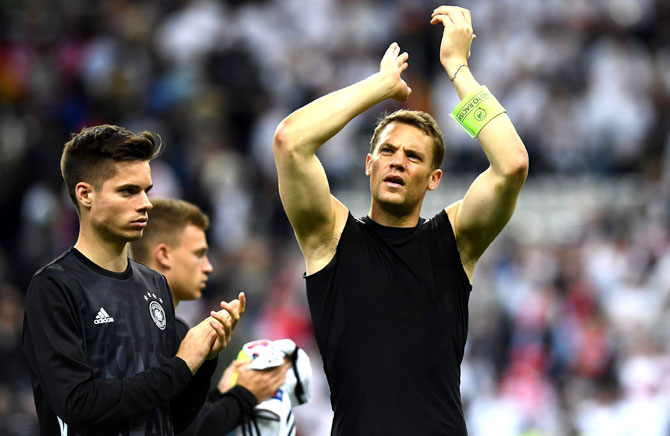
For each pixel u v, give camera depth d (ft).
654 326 124.67
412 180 43.06
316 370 116.26
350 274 42.83
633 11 172.14
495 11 170.81
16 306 117.70
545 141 153.17
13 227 138.00
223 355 65.62
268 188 145.89
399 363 41.83
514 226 136.98
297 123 41.98
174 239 52.80
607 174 147.54
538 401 116.47
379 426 41.24
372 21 169.99
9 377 107.45
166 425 42.57
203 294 123.03
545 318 124.88
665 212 138.00
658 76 164.25
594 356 120.16
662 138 155.22
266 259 129.18
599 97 157.99
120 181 41.65
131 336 41.68
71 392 39.11
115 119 155.43
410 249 43.27
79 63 165.58
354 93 42.68
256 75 161.27
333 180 140.15
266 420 50.06
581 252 132.67
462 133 144.77
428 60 155.43
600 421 113.39
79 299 40.83
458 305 43.37
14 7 171.53
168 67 164.45
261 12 175.42
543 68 162.61
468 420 115.65
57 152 141.18
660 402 113.19
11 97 161.58
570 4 170.30
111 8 172.14
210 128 151.64
